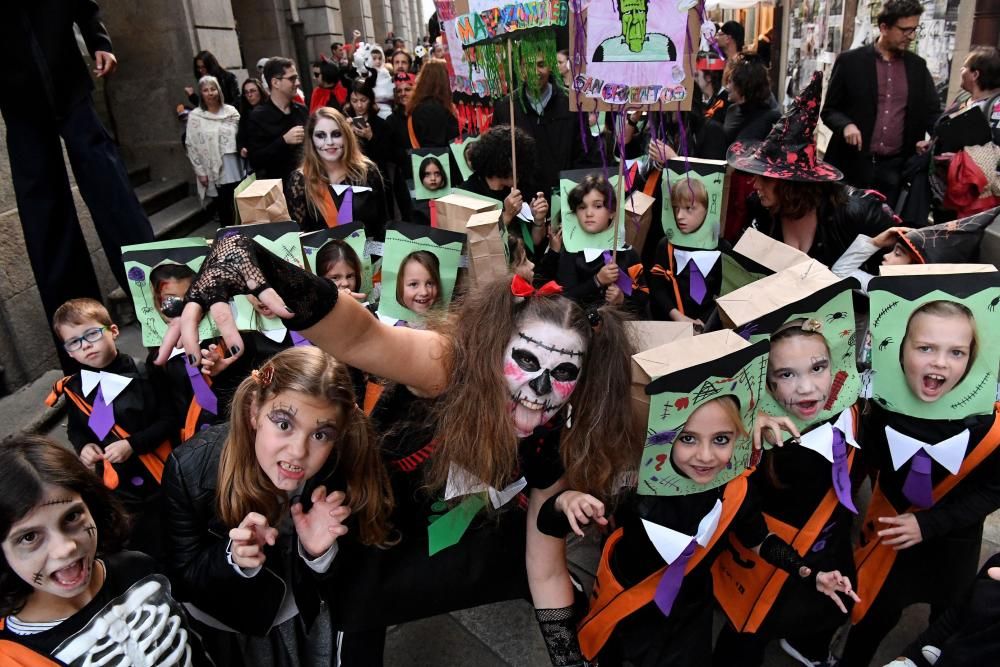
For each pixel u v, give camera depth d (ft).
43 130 10.25
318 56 50.83
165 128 24.84
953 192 12.64
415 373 4.93
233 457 5.34
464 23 8.70
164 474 5.79
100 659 4.62
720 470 5.60
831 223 8.73
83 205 15.94
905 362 6.02
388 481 5.77
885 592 6.68
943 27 19.33
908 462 6.31
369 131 18.72
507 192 12.34
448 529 5.99
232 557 5.29
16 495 4.29
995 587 4.88
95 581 4.83
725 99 17.61
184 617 5.22
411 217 13.66
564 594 5.81
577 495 5.32
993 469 6.11
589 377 5.26
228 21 27.20
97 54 10.67
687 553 5.74
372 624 6.04
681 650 6.01
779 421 5.87
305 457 5.06
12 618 4.53
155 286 7.77
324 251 8.53
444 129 17.71
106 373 8.00
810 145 8.41
